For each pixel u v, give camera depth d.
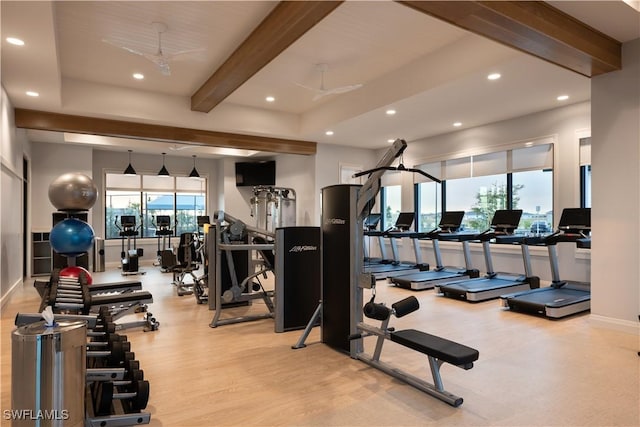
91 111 6.15
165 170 10.65
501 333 4.06
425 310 5.07
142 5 3.93
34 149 8.52
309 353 3.53
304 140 8.84
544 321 4.52
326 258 3.74
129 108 6.43
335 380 2.93
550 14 3.35
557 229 6.05
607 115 4.11
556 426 2.27
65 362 1.86
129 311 4.12
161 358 3.41
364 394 2.69
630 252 3.96
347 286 3.49
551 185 6.46
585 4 3.30
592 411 2.43
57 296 3.62
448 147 8.05
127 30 4.45
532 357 3.35
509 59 4.35
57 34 4.11
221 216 5.06
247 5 3.94
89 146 9.16
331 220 3.67
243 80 5.35
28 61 4.32
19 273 6.72
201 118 7.07
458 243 7.92
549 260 6.15
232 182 11.55
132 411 2.41
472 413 2.42
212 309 5.29
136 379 2.33
